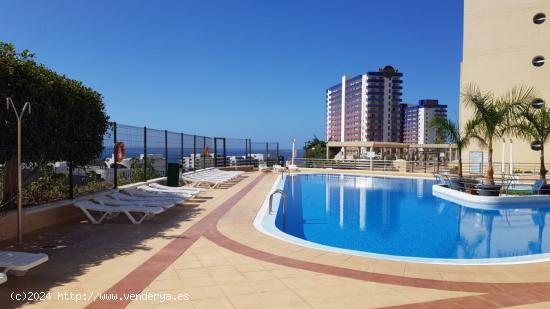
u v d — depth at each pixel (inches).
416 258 246.7
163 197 435.2
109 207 350.3
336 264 227.5
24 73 263.3
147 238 287.4
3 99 242.1
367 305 169.6
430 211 520.7
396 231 400.8
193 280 197.8
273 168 1130.7
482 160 968.3
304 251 254.2
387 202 594.9
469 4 1067.3
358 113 3934.5
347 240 363.3
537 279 206.5
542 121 619.2
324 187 779.4
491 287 193.6
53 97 295.6
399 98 3912.4
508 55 1010.7
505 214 499.2
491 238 372.8
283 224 398.0
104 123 396.2
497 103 623.8
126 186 476.1
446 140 693.3
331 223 440.8
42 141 286.2
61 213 345.1
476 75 1050.7
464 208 542.9
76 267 216.7
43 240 278.8
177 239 284.7
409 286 193.5
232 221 354.9
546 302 175.2
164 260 232.2
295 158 1273.4
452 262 237.8
